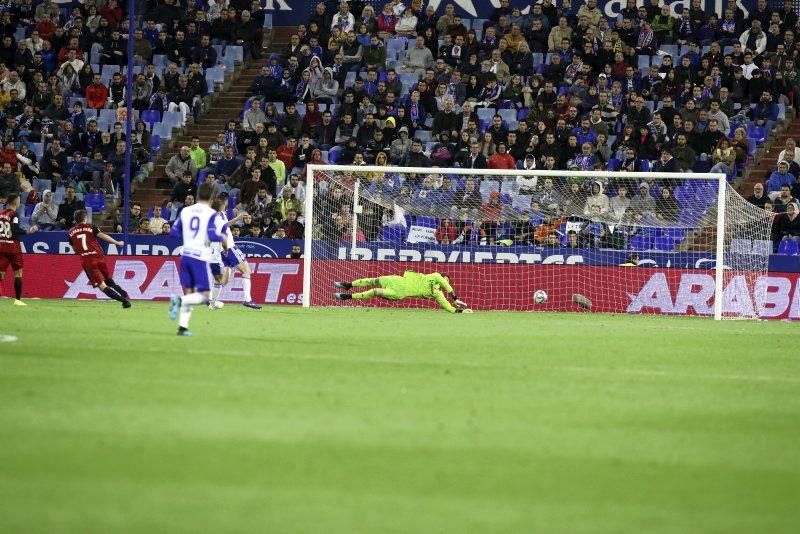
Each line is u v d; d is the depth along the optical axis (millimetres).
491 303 93062
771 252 95125
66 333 55719
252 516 22328
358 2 124688
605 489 25156
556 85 112500
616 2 122438
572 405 35656
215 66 122438
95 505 22797
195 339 54281
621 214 95375
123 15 126125
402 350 51531
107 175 108375
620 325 74375
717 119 106062
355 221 93250
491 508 23422
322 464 26609
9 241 80188
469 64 114188
